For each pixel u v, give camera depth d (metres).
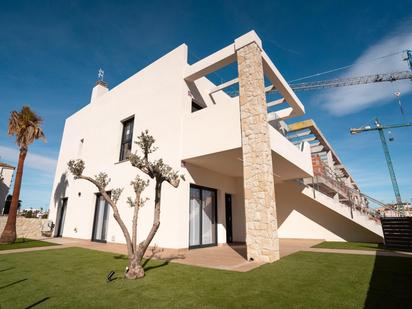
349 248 8.12
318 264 5.13
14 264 5.33
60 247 8.55
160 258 6.15
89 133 13.14
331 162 16.28
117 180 10.27
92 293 3.21
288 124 13.78
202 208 9.27
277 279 3.87
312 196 11.46
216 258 6.15
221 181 10.48
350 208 10.34
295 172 10.73
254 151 6.33
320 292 3.17
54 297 3.06
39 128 11.89
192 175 8.66
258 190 6.02
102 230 10.52
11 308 2.68
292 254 6.64
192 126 8.23
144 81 10.50
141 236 8.55
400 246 8.09
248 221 6.02
